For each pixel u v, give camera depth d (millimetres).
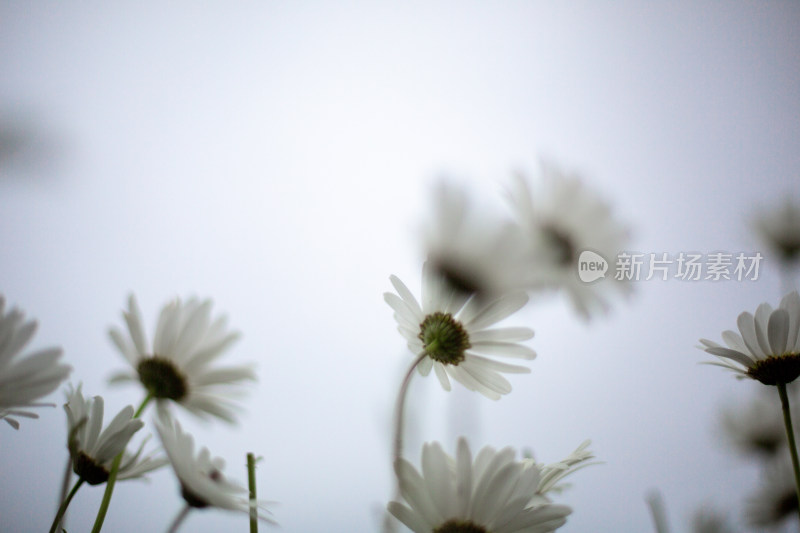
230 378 413
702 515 518
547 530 383
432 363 433
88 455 383
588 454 408
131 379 421
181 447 379
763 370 420
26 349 368
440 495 385
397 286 428
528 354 424
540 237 395
